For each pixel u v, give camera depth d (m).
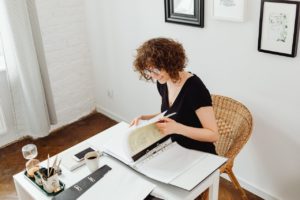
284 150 2.17
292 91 2.01
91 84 3.57
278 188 2.29
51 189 1.44
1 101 2.98
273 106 2.13
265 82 2.12
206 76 2.45
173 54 1.59
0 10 2.63
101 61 3.35
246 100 2.27
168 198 1.38
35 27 2.79
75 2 3.16
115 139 1.72
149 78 1.71
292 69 1.97
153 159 1.55
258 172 2.37
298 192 2.20
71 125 3.45
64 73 3.29
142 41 2.83
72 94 3.43
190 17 2.35
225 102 2.10
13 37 2.68
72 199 1.38
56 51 3.17
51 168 1.48
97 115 3.62
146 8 2.67
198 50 2.42
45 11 2.98
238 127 1.98
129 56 3.02
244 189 2.48
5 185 2.62
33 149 1.77
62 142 3.16
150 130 1.58
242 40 2.14
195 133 1.62
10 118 3.09
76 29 3.25
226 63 2.28
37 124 3.01
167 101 1.84
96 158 1.54
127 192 1.40
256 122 2.26
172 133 1.63
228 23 2.17
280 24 1.90
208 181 1.49
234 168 2.50
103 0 3.00
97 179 1.48
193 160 1.54
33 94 2.91
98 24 3.18
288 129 2.11
